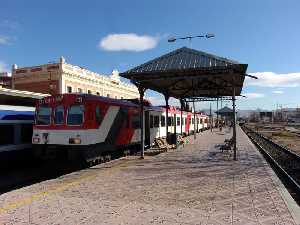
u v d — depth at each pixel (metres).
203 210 8.09
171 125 31.34
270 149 28.17
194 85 23.64
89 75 37.41
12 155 15.14
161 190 10.24
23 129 16.05
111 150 17.03
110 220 7.35
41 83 33.94
